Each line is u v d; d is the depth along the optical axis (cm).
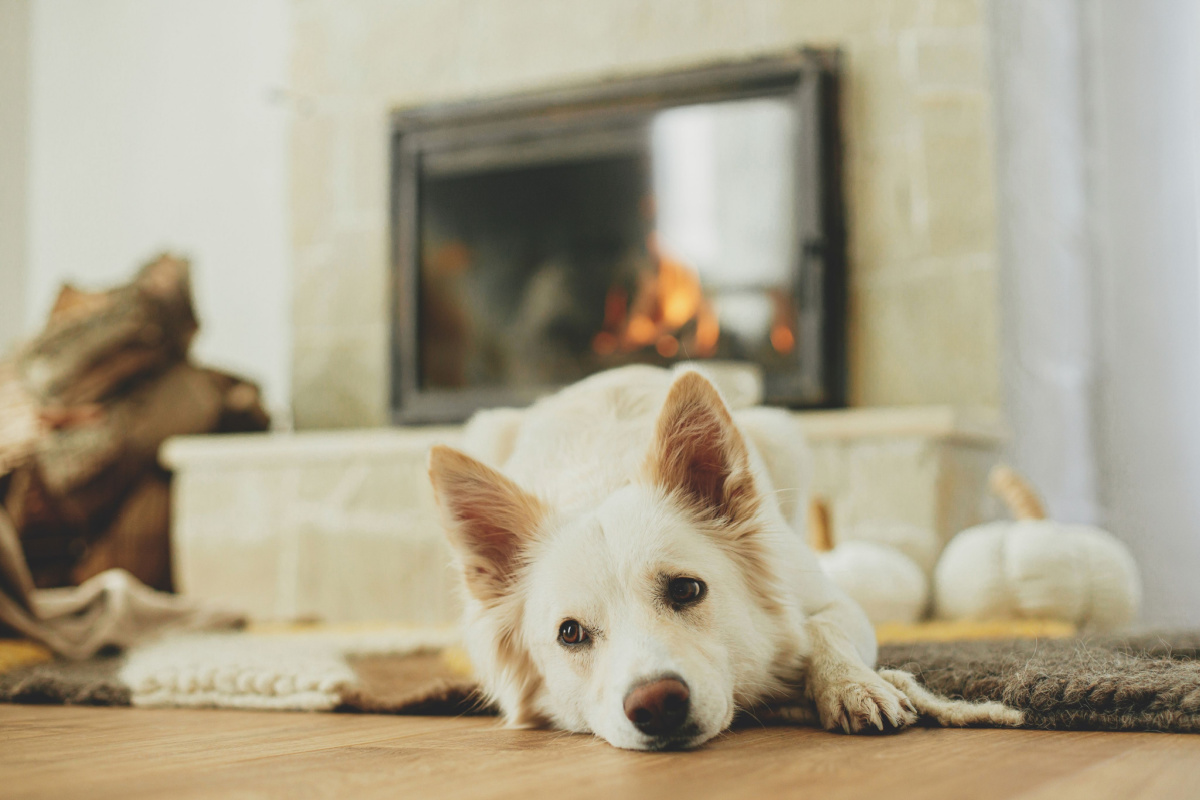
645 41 513
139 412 520
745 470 179
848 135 473
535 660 181
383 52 564
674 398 179
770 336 473
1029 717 156
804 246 461
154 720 199
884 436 408
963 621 363
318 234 571
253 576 504
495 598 190
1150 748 137
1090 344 551
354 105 569
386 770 138
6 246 677
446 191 539
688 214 493
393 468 483
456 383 536
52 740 171
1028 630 315
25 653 296
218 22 655
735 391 291
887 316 463
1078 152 551
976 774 122
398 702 204
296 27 582
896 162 464
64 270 680
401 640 330
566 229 520
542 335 522
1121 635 273
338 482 493
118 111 674
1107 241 552
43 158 689
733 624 169
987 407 445
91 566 504
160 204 660
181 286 547
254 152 641
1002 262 456
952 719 159
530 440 225
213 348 636
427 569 474
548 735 173
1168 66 539
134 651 290
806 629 182
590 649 169
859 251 469
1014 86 482
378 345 557
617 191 509
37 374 509
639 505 177
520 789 123
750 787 120
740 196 482
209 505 514
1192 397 526
